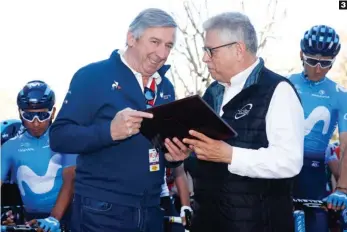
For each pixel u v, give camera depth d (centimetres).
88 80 310
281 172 296
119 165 309
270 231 305
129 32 311
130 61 314
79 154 321
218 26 309
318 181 442
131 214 312
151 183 316
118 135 290
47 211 411
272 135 299
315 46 428
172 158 312
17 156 409
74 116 307
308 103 445
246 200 304
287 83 307
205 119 281
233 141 304
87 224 312
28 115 400
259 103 303
